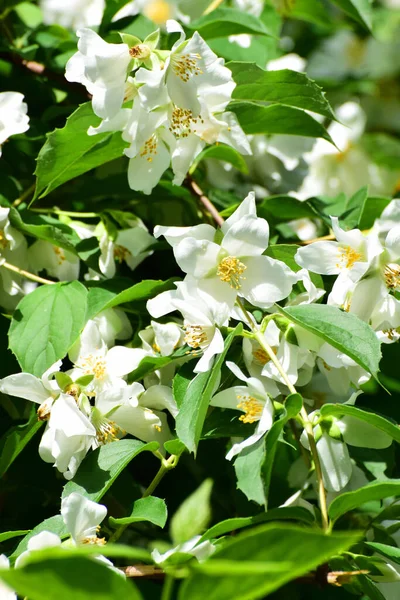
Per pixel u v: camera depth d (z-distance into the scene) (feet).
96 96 2.14
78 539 2.03
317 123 2.33
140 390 2.13
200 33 2.41
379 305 2.16
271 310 2.20
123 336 2.25
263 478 1.99
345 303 2.15
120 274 2.43
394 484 1.99
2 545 2.28
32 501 2.32
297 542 1.75
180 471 2.37
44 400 2.14
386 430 2.06
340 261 2.16
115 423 2.16
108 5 2.40
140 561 2.29
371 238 2.14
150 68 2.15
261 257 2.13
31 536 2.05
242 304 2.14
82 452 2.11
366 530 2.21
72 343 2.18
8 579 1.71
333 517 2.03
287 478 2.31
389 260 2.15
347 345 2.05
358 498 2.01
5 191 2.37
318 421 2.10
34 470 2.29
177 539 1.89
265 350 2.12
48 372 2.13
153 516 2.07
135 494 2.28
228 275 2.11
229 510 2.35
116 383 2.16
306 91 2.28
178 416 2.06
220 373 2.14
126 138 2.18
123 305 2.24
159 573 2.03
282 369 2.10
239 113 2.31
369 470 2.29
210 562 1.74
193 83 2.15
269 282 2.12
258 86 2.27
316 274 2.22
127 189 2.44
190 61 2.15
